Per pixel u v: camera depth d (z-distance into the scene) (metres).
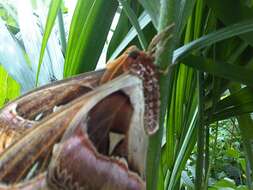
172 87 0.21
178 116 0.21
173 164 0.21
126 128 0.13
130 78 0.13
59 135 0.12
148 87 0.14
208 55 0.21
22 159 0.12
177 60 0.17
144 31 0.21
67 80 0.14
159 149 0.15
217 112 0.21
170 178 0.21
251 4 0.21
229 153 0.40
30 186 0.12
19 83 0.22
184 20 0.16
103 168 0.13
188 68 0.21
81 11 0.19
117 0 0.19
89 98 0.13
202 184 0.21
